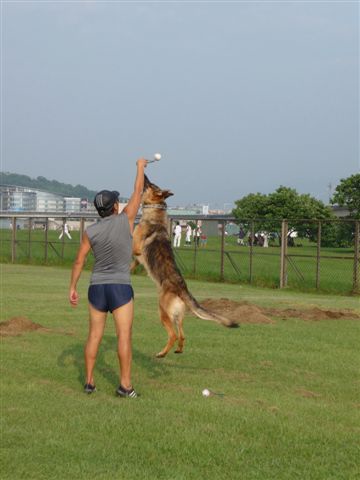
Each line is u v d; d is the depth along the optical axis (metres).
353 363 11.62
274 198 80.62
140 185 9.73
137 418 8.72
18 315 15.37
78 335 13.20
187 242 55.47
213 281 28.41
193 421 8.69
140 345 12.59
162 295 10.73
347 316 16.47
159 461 7.73
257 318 15.27
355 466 7.74
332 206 81.62
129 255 9.44
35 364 10.94
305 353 12.23
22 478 7.36
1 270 31.11
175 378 10.48
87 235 9.35
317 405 9.38
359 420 8.91
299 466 7.71
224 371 10.95
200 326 14.59
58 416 8.77
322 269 34.22
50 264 35.53
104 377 10.39
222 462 7.74
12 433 8.28
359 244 24.16
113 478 7.38
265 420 8.74
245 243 51.56
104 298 9.40
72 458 7.75
